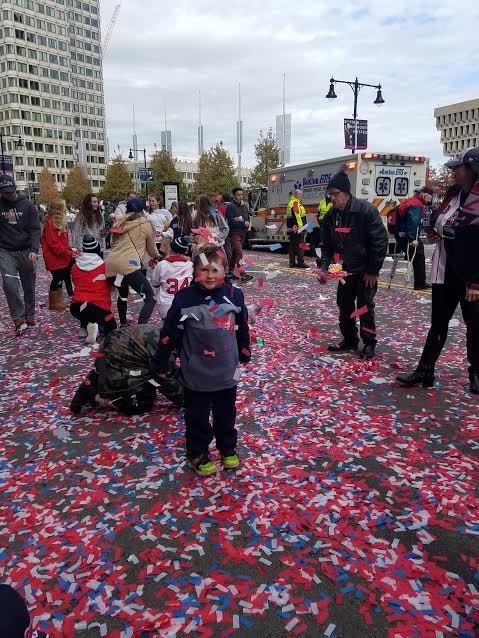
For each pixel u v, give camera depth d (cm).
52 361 580
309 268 1409
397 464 334
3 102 11988
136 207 607
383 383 481
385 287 1053
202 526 276
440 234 428
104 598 227
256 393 465
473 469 327
